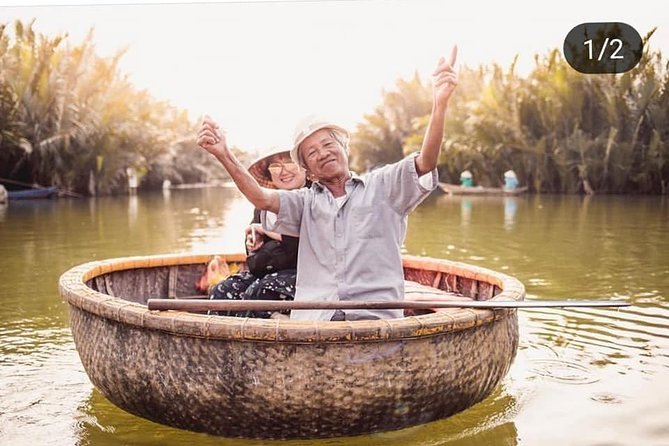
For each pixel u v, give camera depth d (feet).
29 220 35.88
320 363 7.27
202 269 13.08
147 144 80.89
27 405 9.05
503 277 10.12
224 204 51.85
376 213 8.64
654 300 14.71
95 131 65.57
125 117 70.18
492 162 69.31
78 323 8.70
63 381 9.97
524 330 12.41
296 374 7.29
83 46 64.80
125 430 8.21
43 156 62.49
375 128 88.38
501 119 66.64
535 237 26.63
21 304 14.75
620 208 42.75
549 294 15.34
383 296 8.57
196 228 31.58
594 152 61.67
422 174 8.45
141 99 80.48
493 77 67.05
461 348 7.82
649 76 58.49
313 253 8.83
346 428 7.64
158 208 46.44
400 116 87.35
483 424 8.33
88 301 8.24
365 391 7.39
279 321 7.29
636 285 16.33
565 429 8.18
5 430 8.23
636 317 13.28
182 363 7.56
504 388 9.56
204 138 8.11
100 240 26.53
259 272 10.39
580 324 12.80
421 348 7.53
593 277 17.44
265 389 7.34
